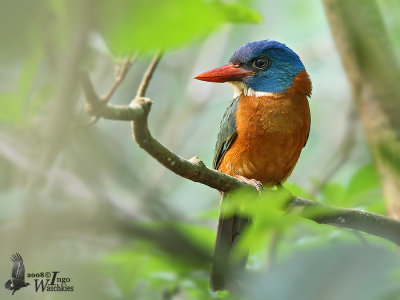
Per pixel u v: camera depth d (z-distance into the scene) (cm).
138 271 717
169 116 1514
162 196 1226
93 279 584
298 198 630
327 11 813
